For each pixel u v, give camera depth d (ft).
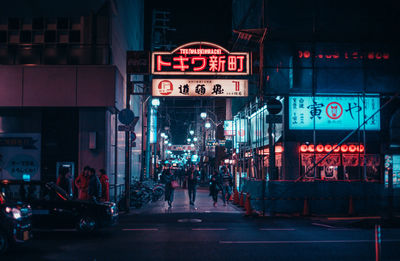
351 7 65.21
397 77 67.51
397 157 69.15
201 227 42.73
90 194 45.19
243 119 100.07
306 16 65.10
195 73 59.41
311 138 68.49
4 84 60.23
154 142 131.03
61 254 28.48
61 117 61.87
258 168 78.69
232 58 60.08
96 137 60.80
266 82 64.80
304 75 66.13
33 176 61.11
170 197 64.39
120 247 31.12
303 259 26.81
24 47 62.85
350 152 69.05
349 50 67.51
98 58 62.64
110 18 63.52
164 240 34.37
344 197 55.11
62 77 60.75
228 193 70.03
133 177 87.51
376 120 69.87
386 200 55.42
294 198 55.01
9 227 27.53
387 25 65.57
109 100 60.49
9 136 61.52
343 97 69.21
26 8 62.64
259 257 27.40
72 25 63.62
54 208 37.14
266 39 66.08
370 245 31.89
